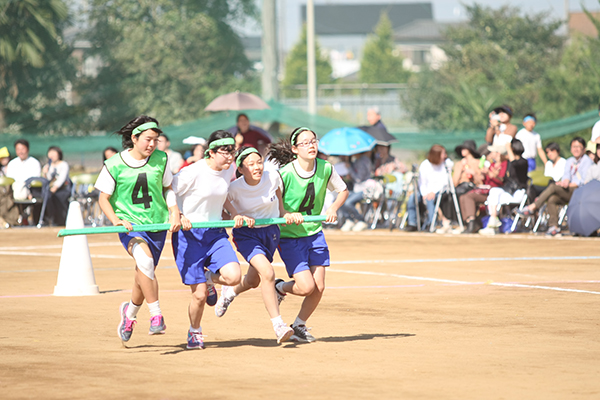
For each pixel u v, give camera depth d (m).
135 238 11.42
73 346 11.52
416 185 31.19
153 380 9.38
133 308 11.49
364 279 18.91
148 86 69.12
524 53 79.44
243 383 9.23
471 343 11.62
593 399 8.54
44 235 31.28
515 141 29.50
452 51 83.69
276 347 11.45
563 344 11.50
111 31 69.69
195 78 69.88
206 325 13.27
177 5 72.38
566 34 85.00
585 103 60.84
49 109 66.06
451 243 26.94
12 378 9.45
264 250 11.77
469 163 30.42
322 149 32.00
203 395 8.66
